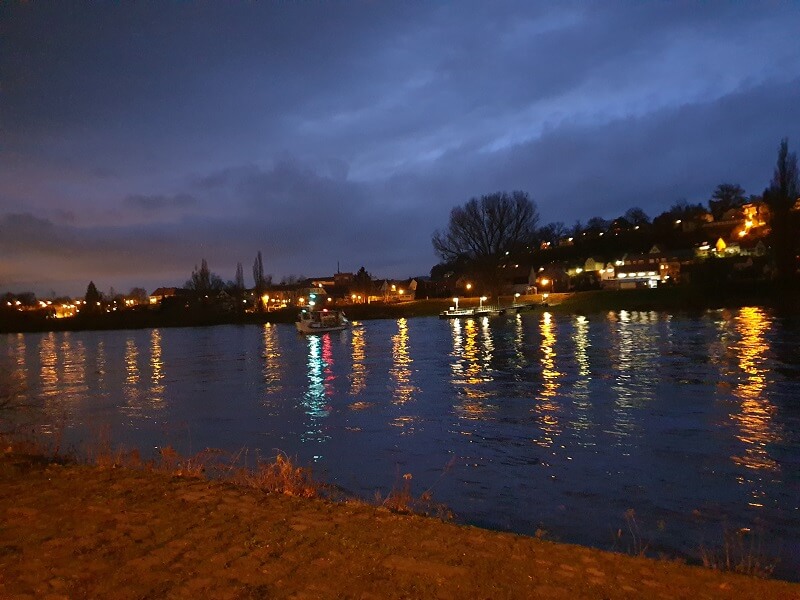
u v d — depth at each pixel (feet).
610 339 136.26
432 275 592.19
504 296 342.64
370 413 62.44
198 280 439.63
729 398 61.31
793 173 223.51
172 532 18.83
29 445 37.14
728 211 439.22
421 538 18.53
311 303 366.22
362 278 482.28
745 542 26.37
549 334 161.99
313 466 41.73
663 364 90.02
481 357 114.83
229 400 76.95
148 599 14.07
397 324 265.75
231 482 26.86
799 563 23.68
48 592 14.52
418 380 87.30
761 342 112.27
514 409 60.80
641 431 48.85
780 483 34.99
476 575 15.60
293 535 18.61
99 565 16.12
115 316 398.21
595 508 31.40
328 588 14.67
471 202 315.37
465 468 40.09
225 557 16.70
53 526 19.40
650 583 15.34
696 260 341.41
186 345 199.72
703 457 40.75
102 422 63.31
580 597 14.32
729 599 14.40
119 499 22.66
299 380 94.73
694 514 30.22
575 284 384.88
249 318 367.25
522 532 27.96
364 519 20.53
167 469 30.45
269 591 14.49
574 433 49.11
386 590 14.57
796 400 59.00
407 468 40.63
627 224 524.11
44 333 356.38
